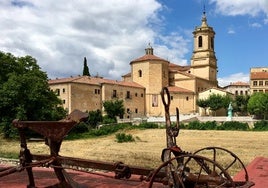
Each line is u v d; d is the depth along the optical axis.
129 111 106.44
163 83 112.69
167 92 5.71
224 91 109.25
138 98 109.75
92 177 8.33
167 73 115.25
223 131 76.56
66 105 91.94
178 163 5.28
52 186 6.25
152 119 95.56
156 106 110.69
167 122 5.57
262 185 7.15
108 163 5.84
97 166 5.88
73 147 49.56
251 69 132.25
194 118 89.56
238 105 108.19
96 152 43.09
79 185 6.65
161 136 67.38
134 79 114.50
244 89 146.88
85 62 125.12
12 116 56.78
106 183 7.61
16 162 22.00
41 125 5.89
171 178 5.10
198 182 5.04
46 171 9.54
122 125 83.31
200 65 121.81
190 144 53.09
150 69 111.31
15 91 55.66
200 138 62.88
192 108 111.50
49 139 6.04
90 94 97.19
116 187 7.22
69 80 93.00
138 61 113.25
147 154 39.91
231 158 30.62
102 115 95.69
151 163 33.41
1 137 57.12
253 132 73.75
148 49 117.12
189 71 126.56
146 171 5.64
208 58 121.00
